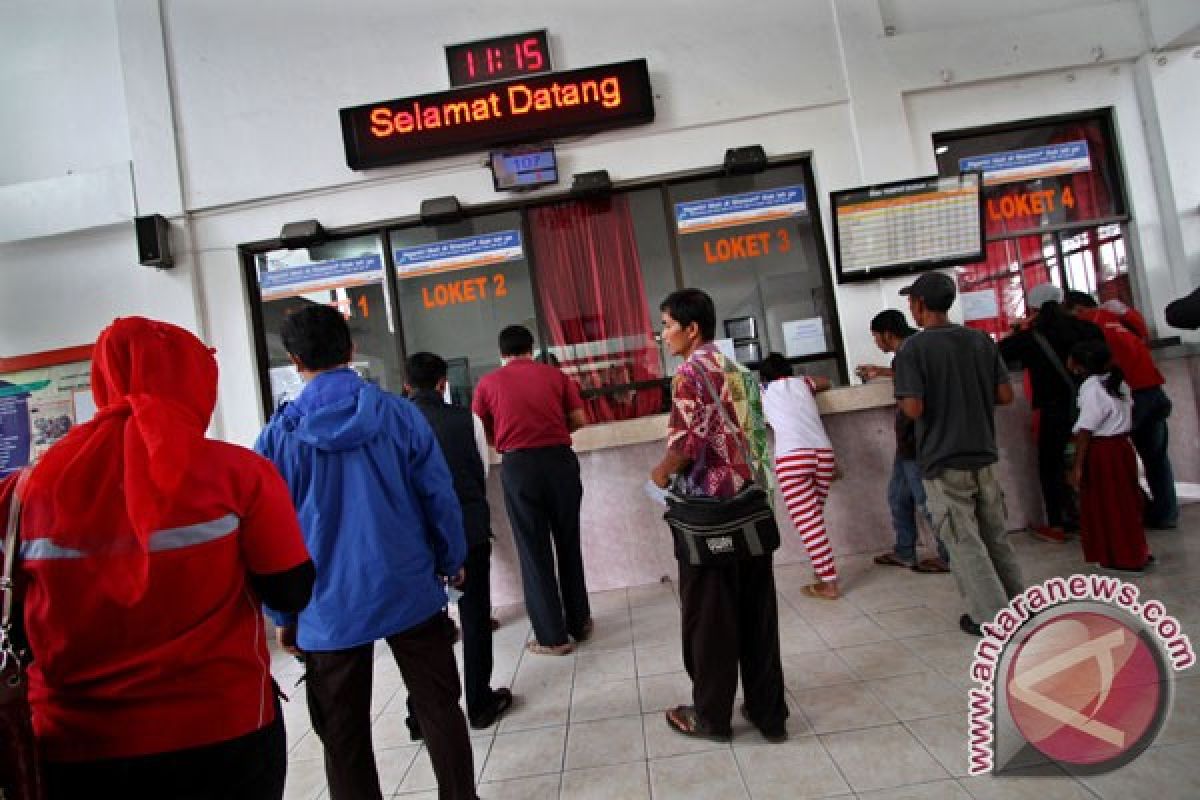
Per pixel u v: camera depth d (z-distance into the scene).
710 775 1.75
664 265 3.95
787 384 3.12
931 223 3.72
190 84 3.90
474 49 3.85
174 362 1.00
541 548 2.70
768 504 1.79
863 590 3.04
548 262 3.96
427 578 1.55
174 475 0.86
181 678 0.88
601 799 1.71
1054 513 3.41
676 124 3.84
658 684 2.34
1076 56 3.81
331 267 3.95
